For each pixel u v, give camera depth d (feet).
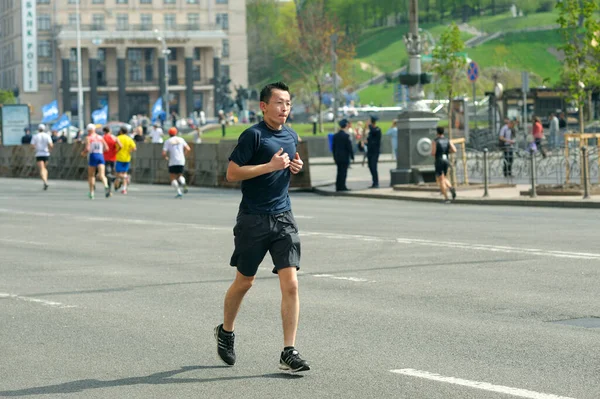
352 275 56.54
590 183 114.73
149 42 645.10
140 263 64.03
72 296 51.55
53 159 207.82
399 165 137.39
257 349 38.14
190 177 169.27
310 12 476.95
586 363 34.53
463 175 146.00
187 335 41.09
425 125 136.26
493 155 143.02
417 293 50.01
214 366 35.58
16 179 209.56
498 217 92.43
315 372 34.24
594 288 50.19
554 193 112.98
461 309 45.34
